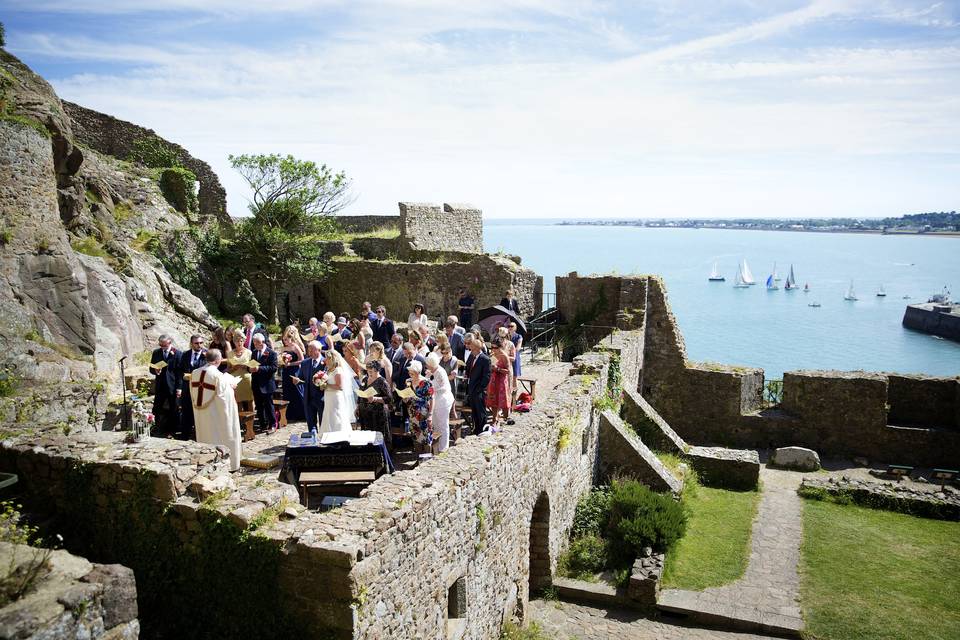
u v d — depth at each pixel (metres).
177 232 27.33
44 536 8.18
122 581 5.50
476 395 13.60
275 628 7.33
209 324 23.16
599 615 13.38
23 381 12.31
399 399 13.50
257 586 7.39
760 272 157.62
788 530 17.00
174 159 33.69
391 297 31.61
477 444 11.16
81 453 8.53
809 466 21.77
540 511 13.88
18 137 14.81
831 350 63.94
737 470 20.03
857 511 18.38
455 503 9.42
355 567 7.01
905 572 14.80
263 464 11.70
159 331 19.73
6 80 18.58
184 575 7.84
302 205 30.50
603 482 18.59
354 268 32.09
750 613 13.04
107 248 21.38
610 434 18.59
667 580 14.37
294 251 29.89
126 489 8.15
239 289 29.12
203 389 10.88
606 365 19.64
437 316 31.12
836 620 12.83
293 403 15.27
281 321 31.47
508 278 30.16
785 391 23.98
